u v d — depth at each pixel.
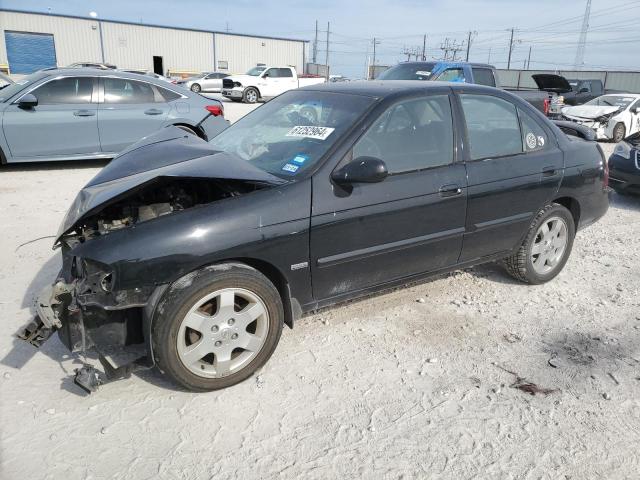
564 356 3.52
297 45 52.12
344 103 3.67
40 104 8.16
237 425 2.76
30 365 3.20
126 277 2.69
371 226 3.37
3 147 8.02
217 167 3.04
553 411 2.96
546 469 2.54
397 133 3.55
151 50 45.44
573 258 5.43
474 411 2.94
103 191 2.99
